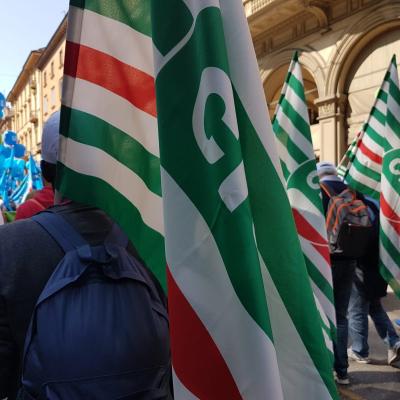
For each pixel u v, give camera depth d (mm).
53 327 1013
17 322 1102
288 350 1122
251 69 1165
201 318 1026
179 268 1058
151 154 1307
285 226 1143
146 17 1320
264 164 1156
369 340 4266
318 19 11406
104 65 1275
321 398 1093
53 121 1479
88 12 1263
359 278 3676
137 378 1044
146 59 1316
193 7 1120
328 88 11250
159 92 1121
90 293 1063
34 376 1003
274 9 11797
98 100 1262
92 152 1238
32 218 1212
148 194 1293
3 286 1086
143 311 1102
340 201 3312
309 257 2414
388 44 9984
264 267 1141
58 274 1075
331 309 2371
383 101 3412
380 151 3383
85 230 1199
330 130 11250
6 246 1118
